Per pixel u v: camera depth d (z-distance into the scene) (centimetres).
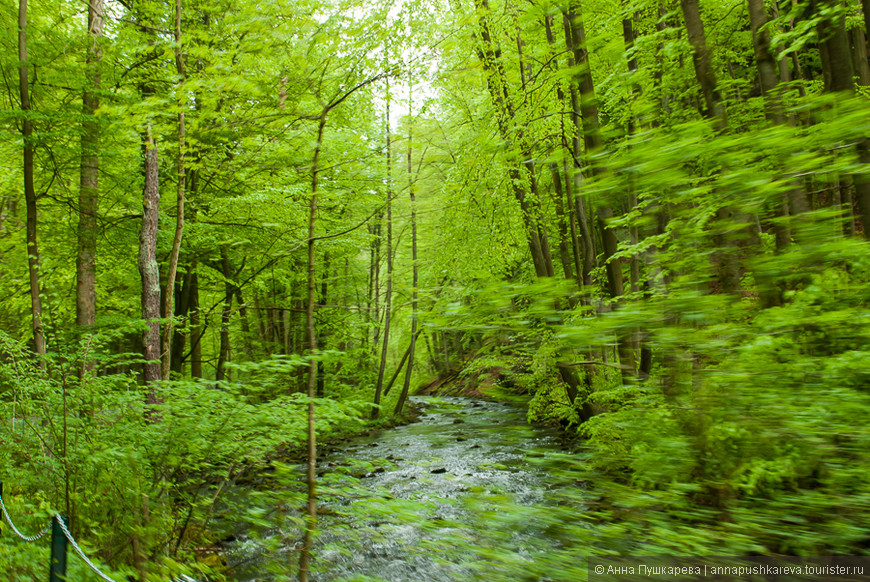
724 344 191
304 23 452
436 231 781
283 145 567
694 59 368
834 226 182
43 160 917
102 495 493
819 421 178
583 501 221
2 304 1266
